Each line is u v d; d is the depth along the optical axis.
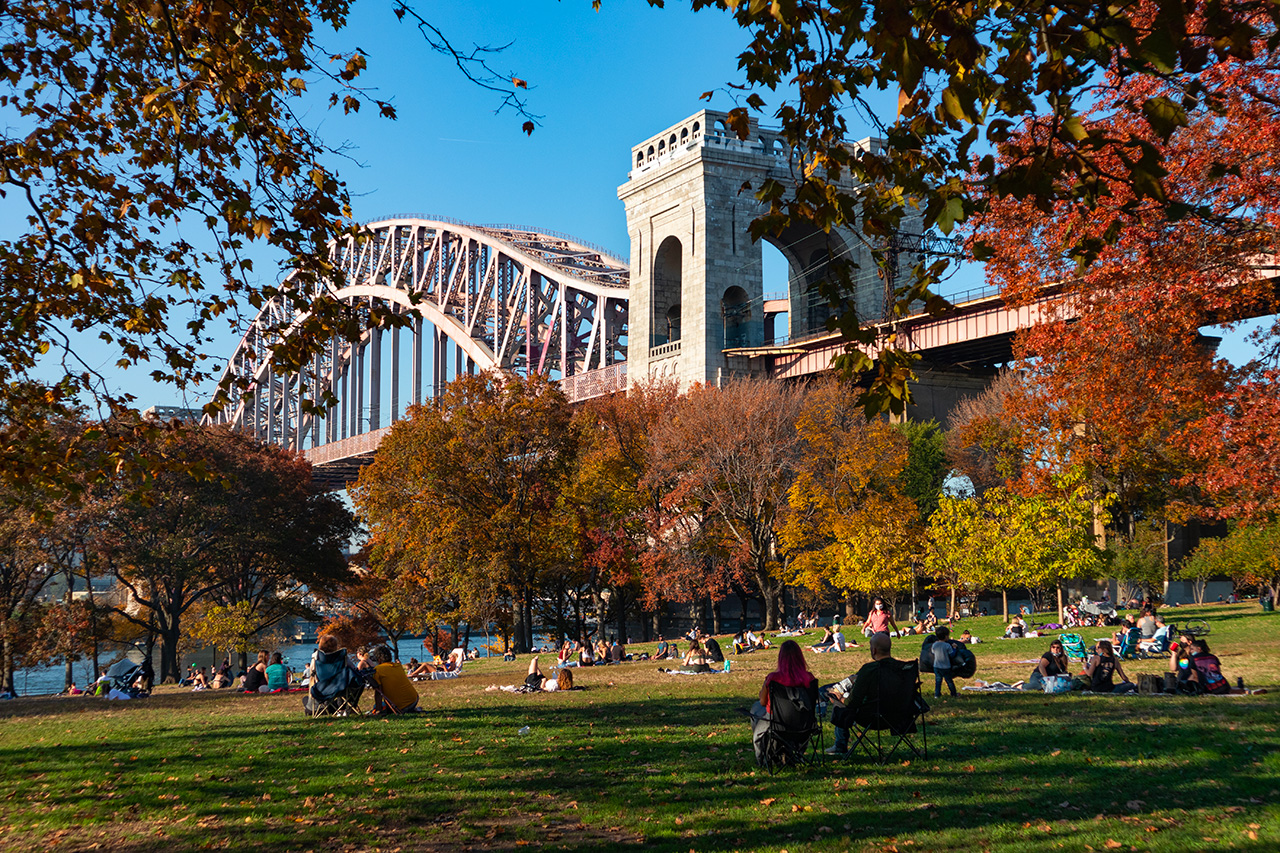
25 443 11.98
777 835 7.81
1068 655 25.09
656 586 58.09
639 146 94.44
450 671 34.44
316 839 8.27
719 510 59.78
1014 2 6.19
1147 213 18.25
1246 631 32.16
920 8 6.18
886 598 67.00
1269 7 5.81
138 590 75.94
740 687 22.23
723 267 86.06
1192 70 6.03
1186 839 6.93
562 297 111.94
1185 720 12.95
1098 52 6.01
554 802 9.42
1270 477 19.73
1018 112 6.45
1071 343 22.62
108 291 11.75
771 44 7.50
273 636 79.31
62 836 8.59
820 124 7.64
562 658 38.50
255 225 11.13
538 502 55.16
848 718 10.78
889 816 8.23
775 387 63.78
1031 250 21.22
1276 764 9.42
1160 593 61.94
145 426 12.12
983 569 42.91
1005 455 60.59
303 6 11.13
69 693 41.84
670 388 69.00
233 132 10.85
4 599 56.38
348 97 11.28
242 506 61.50
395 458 57.53
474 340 118.31
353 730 14.98
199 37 11.11
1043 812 8.15
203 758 12.64
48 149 11.41
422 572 58.25
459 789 10.16
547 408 55.34
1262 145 16.53
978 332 71.94
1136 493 52.06
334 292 11.81
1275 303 19.78
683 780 10.13
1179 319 20.00
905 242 67.56
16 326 11.45
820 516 57.62
